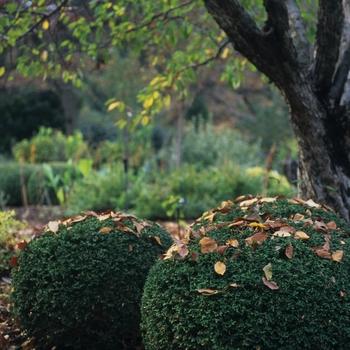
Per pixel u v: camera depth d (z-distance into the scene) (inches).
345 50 155.3
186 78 227.0
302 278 101.3
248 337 98.2
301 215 119.3
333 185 155.3
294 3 171.3
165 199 351.6
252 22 144.5
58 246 130.8
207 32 219.0
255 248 106.4
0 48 209.9
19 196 452.1
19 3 183.8
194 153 594.9
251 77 704.4
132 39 235.1
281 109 759.7
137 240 134.0
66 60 218.5
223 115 911.7
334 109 153.5
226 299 100.3
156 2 212.2
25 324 133.1
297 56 160.9
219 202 362.6
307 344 97.9
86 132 760.3
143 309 113.1
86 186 392.2
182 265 108.5
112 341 129.6
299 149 162.2
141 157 567.2
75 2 249.0
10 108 701.3
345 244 111.4
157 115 824.9
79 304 126.9
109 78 630.5
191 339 101.5
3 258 192.7
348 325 99.9
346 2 161.9
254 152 617.6
